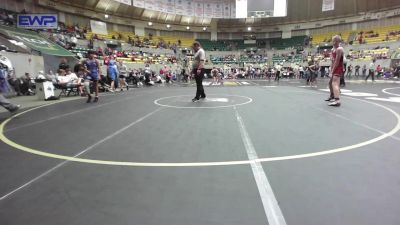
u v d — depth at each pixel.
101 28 33.41
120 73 16.47
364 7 39.22
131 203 2.39
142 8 37.75
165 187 2.70
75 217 2.18
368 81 20.98
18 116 6.96
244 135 4.66
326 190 2.56
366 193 2.49
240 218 2.13
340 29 42.06
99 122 5.98
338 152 3.67
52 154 3.77
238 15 44.47
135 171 3.11
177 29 44.28
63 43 21.59
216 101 9.38
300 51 41.44
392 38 33.59
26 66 14.80
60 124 5.85
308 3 43.12
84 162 3.43
